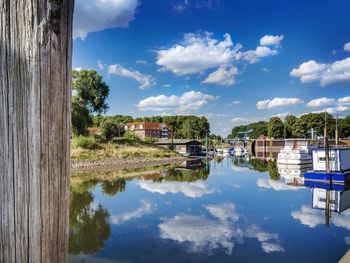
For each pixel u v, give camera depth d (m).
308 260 9.15
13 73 0.74
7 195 0.74
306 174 27.22
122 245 10.29
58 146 0.79
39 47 0.75
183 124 122.12
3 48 0.74
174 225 12.99
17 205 0.74
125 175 32.84
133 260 9.04
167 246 10.20
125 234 11.61
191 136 113.94
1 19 0.74
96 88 55.56
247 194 21.42
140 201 18.64
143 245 10.31
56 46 0.79
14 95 0.74
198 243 10.59
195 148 75.12
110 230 12.20
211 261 9.00
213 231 12.15
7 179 0.74
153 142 69.25
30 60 0.75
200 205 17.47
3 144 0.74
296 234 11.74
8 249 0.73
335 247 10.23
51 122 0.78
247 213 15.41
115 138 56.28
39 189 0.75
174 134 128.12
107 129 53.66
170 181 28.39
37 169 0.75
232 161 58.59
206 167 44.25
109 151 47.50
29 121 0.74
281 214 15.17
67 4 0.82
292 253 9.70
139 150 53.88
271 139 88.56
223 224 13.25
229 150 83.81
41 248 0.76
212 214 15.21
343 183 25.58
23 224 0.74
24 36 0.75
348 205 17.56
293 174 35.38
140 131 114.50
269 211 15.84
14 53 0.74
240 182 28.05
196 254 9.53
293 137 97.06
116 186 25.03
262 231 12.14
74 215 14.90
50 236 0.78
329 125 93.00
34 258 0.75
